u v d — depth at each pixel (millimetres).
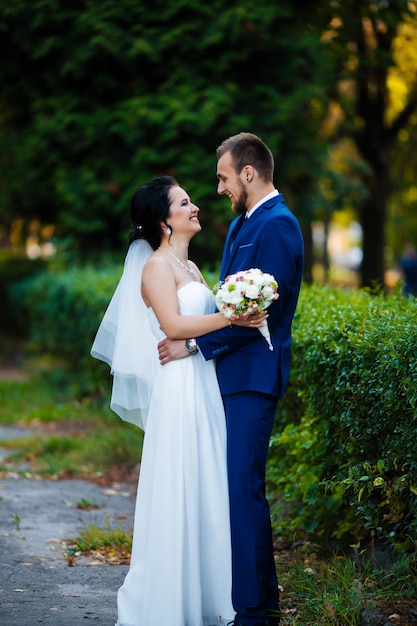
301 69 14625
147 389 4461
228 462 4133
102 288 10375
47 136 14945
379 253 18531
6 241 28641
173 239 4391
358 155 20688
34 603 4602
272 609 4105
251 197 4273
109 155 14664
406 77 18047
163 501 4102
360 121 18141
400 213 27266
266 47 14148
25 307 17938
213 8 14047
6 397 12781
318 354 4992
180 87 13844
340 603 4109
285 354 4180
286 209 4234
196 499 4090
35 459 8797
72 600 4676
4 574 5113
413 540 4293
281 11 14086
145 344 4461
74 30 14469
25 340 20859
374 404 4383
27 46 14773
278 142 14414
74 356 12438
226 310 3955
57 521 6418
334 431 5051
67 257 15398
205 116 13523
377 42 16156
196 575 4035
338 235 44812
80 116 14594
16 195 16406
